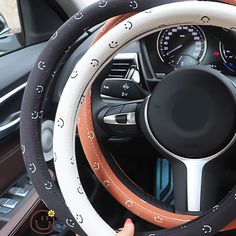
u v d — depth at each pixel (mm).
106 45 605
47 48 623
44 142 1150
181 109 720
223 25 574
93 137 774
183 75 710
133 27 591
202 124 716
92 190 1190
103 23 681
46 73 632
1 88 1286
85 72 612
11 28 1635
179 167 757
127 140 974
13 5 1609
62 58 637
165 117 730
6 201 1199
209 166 745
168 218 760
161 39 1091
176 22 583
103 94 1100
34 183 669
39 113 653
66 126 621
